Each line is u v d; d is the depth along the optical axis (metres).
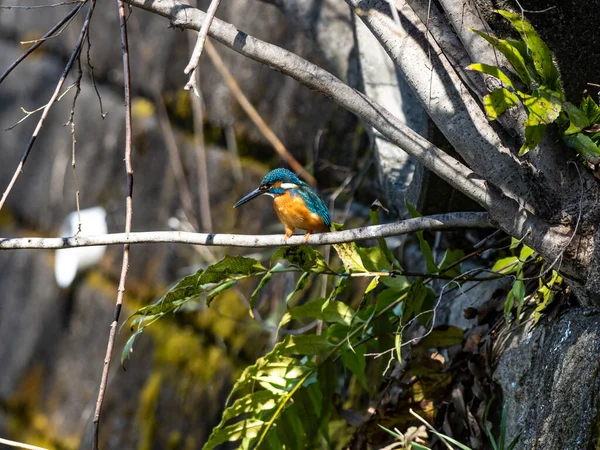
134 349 12.30
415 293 6.64
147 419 11.99
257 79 12.20
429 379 7.20
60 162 13.42
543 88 4.77
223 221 12.02
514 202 5.06
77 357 12.80
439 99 5.11
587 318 5.27
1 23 14.59
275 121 12.08
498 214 5.07
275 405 7.12
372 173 11.23
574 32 5.84
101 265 12.89
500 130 5.07
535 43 4.79
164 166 12.44
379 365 9.51
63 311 13.08
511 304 6.01
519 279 5.74
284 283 11.40
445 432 6.91
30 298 13.52
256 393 7.08
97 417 5.39
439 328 7.13
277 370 7.19
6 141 14.02
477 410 6.84
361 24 9.38
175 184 12.29
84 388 12.62
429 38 5.14
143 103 12.85
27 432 12.95
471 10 5.09
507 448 5.65
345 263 6.46
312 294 10.95
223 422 7.05
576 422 4.82
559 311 5.84
